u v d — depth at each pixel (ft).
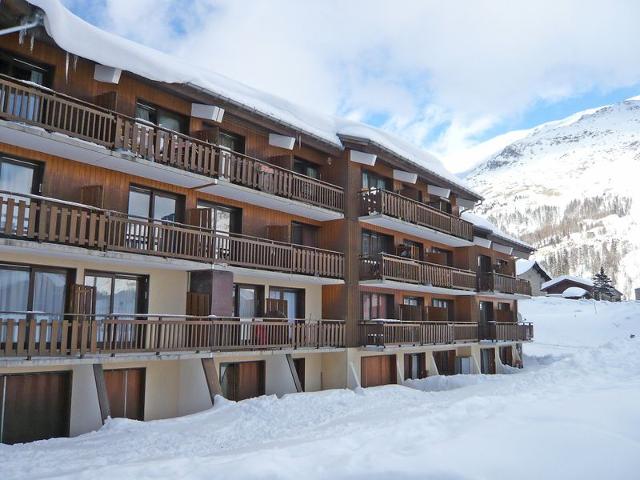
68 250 41.65
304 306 67.72
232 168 55.42
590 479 19.51
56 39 40.86
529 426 26.09
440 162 97.60
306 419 45.29
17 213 42.24
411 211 77.97
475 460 21.03
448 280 85.92
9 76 40.47
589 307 197.16
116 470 22.65
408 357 81.97
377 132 82.84
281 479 19.84
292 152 67.87
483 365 101.86
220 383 56.80
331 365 68.28
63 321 40.42
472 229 96.17
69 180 45.70
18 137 40.78
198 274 53.57
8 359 37.68
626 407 29.76
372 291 75.82
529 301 218.38
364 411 49.44
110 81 47.19
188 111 55.06
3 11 39.17
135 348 45.37
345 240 69.82
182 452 33.81
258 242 57.82
